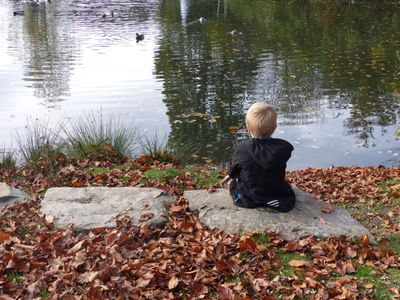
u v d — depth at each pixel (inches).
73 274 154.0
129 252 163.5
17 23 892.0
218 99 443.2
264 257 165.3
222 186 213.0
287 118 397.1
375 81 498.9
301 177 247.9
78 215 178.2
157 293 150.5
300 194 190.5
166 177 226.1
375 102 434.6
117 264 157.2
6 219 179.2
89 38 736.3
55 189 192.9
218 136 353.4
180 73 535.8
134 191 192.9
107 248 162.7
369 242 172.6
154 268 157.5
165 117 393.1
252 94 458.6
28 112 398.9
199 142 341.1
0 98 442.3
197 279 154.8
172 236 172.6
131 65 569.6
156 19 920.3
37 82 498.9
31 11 1041.5
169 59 600.4
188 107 420.5
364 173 255.0
